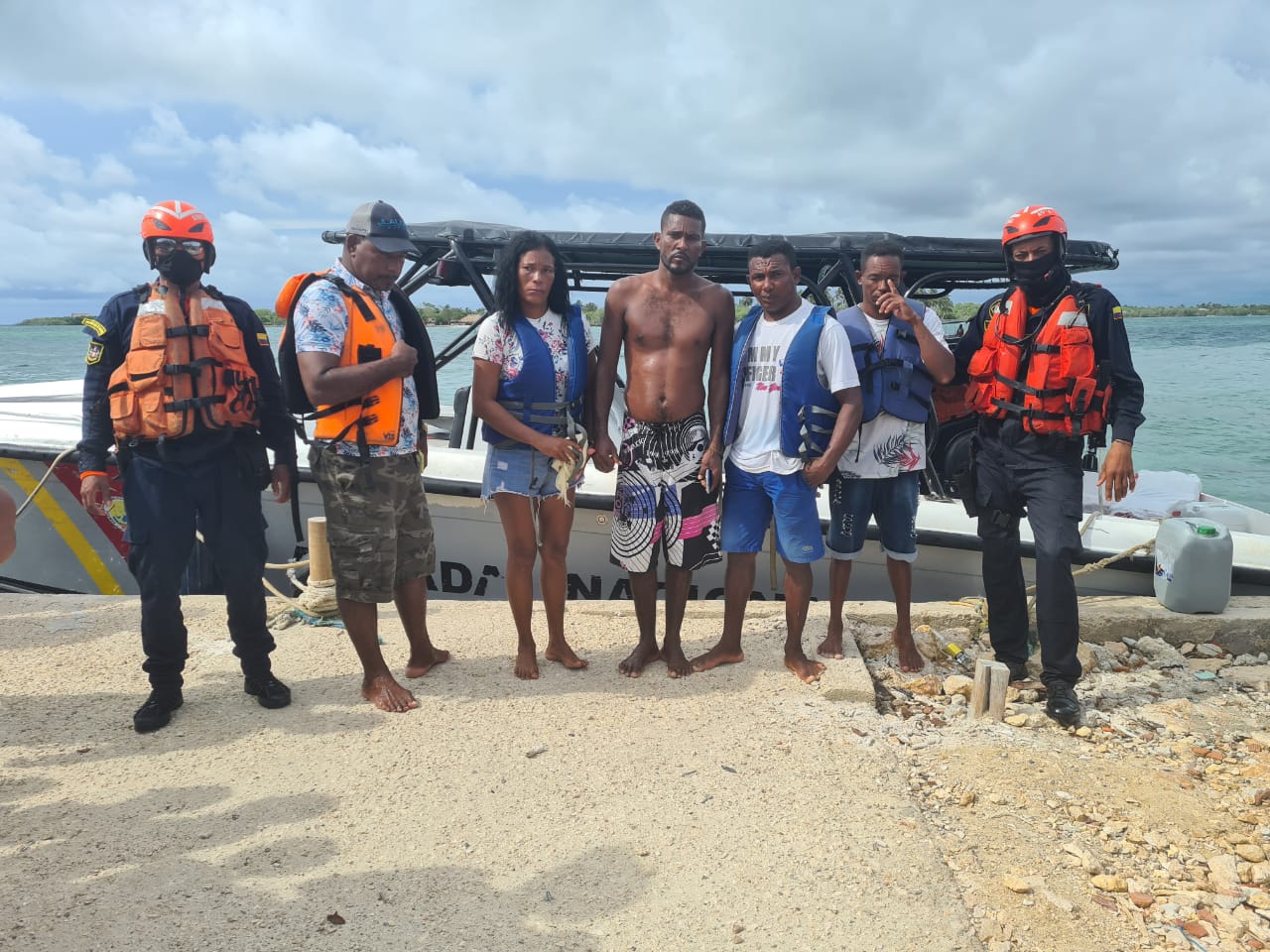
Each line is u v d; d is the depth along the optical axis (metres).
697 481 3.68
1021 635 4.04
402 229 3.32
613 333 3.71
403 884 2.42
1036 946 2.26
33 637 4.17
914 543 3.99
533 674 3.78
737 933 2.26
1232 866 2.62
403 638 4.25
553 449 3.52
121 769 3.01
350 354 3.22
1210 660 4.33
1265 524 5.80
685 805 2.84
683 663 3.81
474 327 5.71
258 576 3.40
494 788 2.92
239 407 3.21
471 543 5.53
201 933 2.19
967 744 3.40
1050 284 3.63
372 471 3.31
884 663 4.19
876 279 3.72
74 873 2.42
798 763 3.11
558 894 2.40
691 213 3.50
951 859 2.63
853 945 2.23
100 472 3.21
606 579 5.42
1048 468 3.67
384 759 3.10
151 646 3.23
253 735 3.26
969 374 3.82
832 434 3.53
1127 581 5.11
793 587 3.74
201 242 3.11
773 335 3.62
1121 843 2.74
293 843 2.59
